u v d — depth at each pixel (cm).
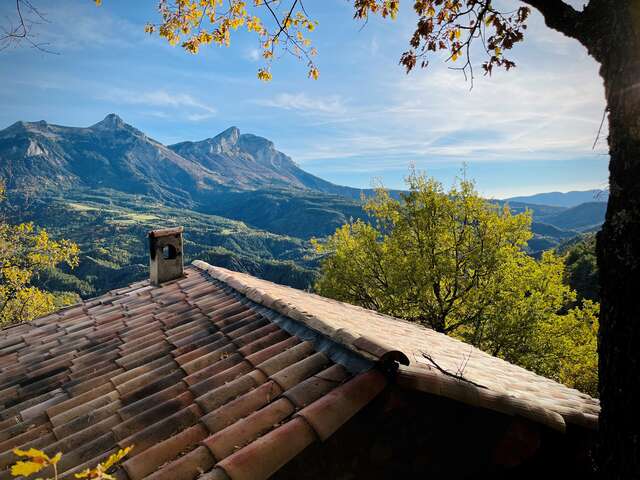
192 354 331
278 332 332
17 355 439
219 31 434
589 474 275
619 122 168
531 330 1177
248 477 174
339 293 1530
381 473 232
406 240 1369
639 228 157
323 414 200
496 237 1270
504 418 254
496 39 338
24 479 224
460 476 254
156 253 619
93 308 566
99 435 248
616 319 167
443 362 309
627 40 166
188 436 215
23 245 1598
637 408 158
